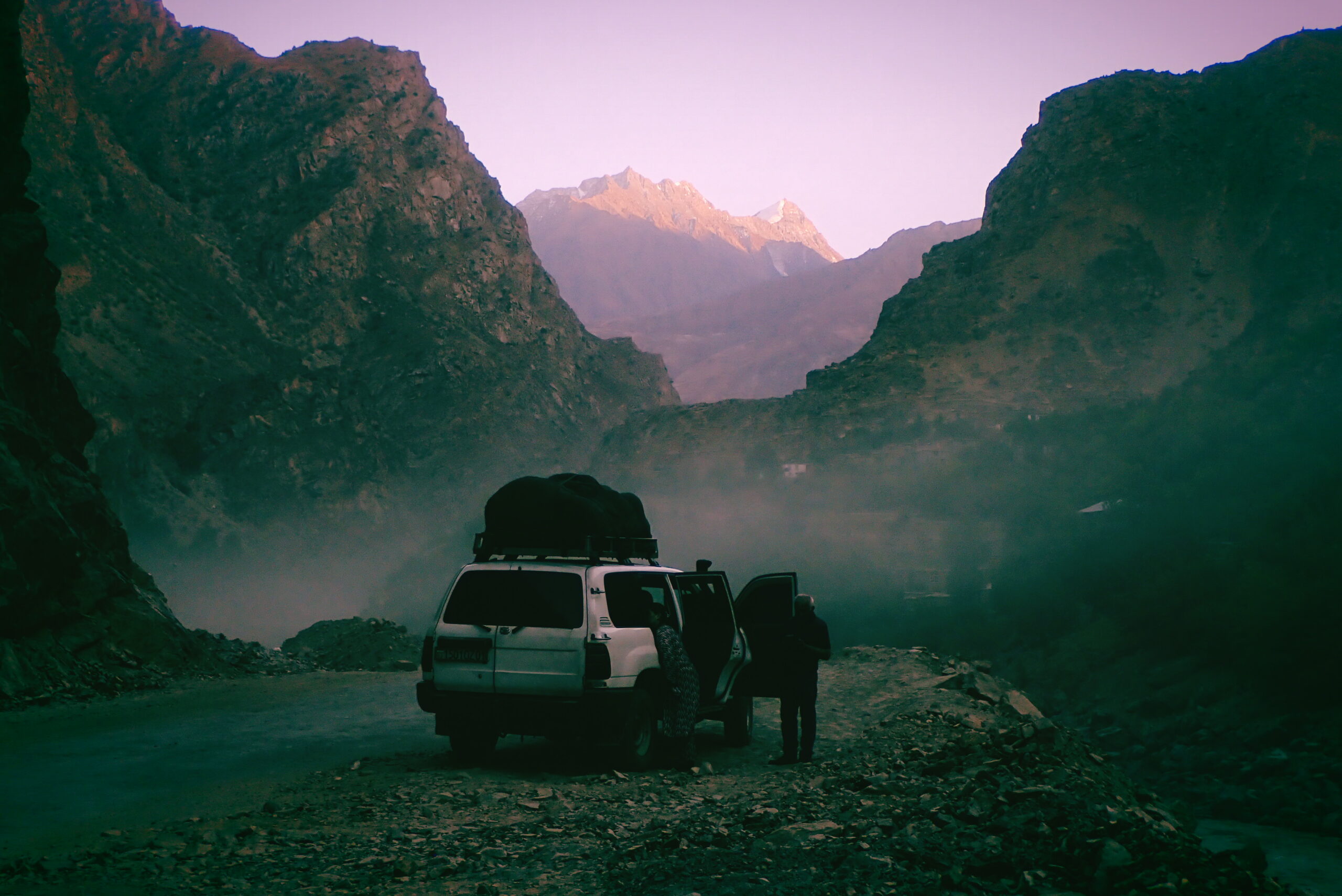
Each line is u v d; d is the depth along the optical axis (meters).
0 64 25.39
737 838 6.61
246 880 5.97
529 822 7.68
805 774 9.95
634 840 6.81
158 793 9.00
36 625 18.30
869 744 12.02
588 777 9.62
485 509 10.81
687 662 10.57
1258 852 6.40
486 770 10.05
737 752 11.83
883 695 16.27
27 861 6.30
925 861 5.87
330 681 20.36
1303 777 30.27
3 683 16.17
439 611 10.23
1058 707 54.19
